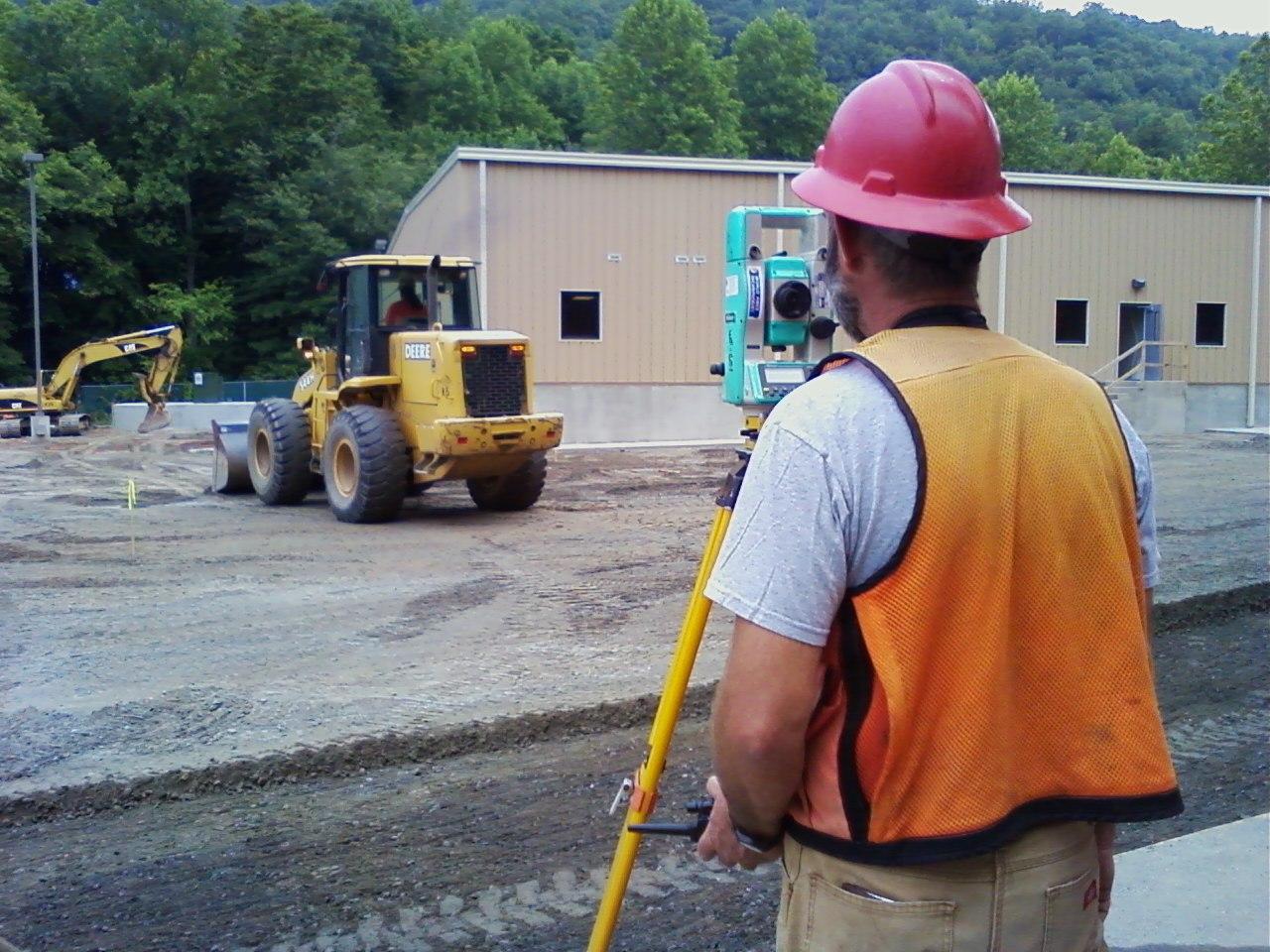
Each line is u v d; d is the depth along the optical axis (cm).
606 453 2167
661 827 221
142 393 2889
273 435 1384
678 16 6384
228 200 5494
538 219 2297
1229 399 2841
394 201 5269
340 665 678
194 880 427
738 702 166
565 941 378
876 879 168
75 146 5312
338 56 5844
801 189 192
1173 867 411
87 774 507
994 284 2642
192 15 5738
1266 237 2838
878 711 166
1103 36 13750
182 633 763
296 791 511
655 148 6175
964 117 185
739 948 372
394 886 419
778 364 438
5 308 4822
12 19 5516
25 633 765
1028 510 169
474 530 1199
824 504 164
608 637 739
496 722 568
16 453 2325
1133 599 176
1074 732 171
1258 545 1007
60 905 407
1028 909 169
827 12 13112
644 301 2369
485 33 7706
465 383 1197
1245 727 584
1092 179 2678
